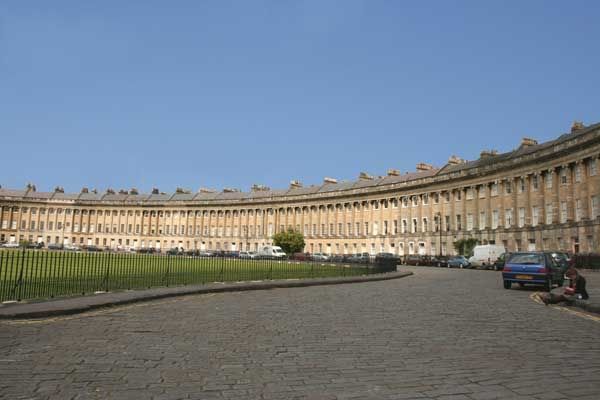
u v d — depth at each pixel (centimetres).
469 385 700
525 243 6138
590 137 5069
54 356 845
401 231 8400
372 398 639
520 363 836
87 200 13812
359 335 1085
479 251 5641
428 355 892
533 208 6112
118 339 1006
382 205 8875
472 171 7062
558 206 5681
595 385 704
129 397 632
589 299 1750
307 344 981
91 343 961
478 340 1041
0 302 1471
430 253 7700
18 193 14225
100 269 3197
